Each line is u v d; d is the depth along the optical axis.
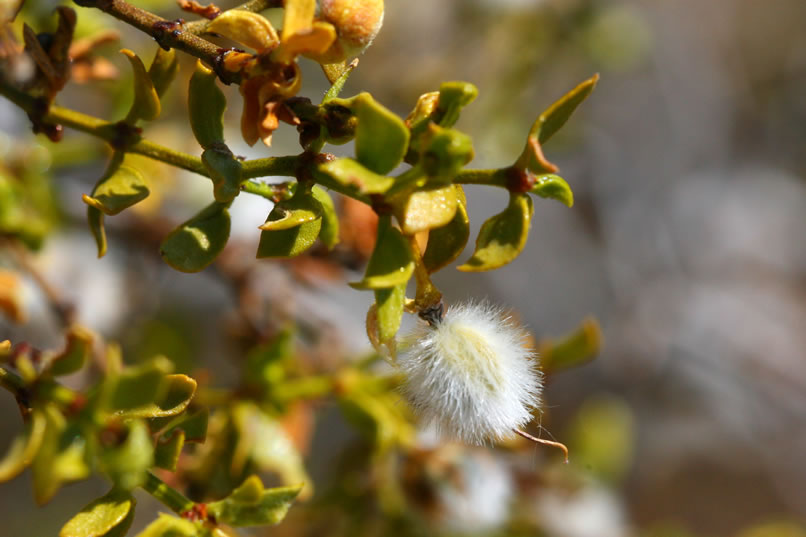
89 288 0.23
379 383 0.20
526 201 0.16
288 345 0.19
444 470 0.20
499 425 0.16
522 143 0.31
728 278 0.47
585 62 0.33
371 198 0.16
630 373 0.42
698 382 0.43
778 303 0.46
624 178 0.46
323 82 0.32
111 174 0.16
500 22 0.32
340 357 0.21
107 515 0.16
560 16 0.32
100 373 0.19
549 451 0.24
